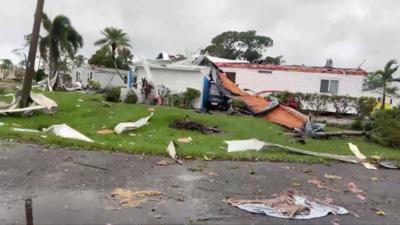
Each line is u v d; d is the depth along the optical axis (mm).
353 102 24688
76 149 9633
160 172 8305
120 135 14406
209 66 25891
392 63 28672
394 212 7023
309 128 17531
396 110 18266
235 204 6637
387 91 29969
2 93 26828
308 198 7289
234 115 21500
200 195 7023
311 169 9891
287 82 26812
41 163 8172
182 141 13742
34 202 6086
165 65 25844
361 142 16672
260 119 20344
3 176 7164
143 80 25078
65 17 39156
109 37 46906
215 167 9133
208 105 24734
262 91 26688
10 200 6090
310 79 26359
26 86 17578
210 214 6152
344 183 8805
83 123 16188
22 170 7605
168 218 5867
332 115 25031
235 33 76312
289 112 19984
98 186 7066
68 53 42094
